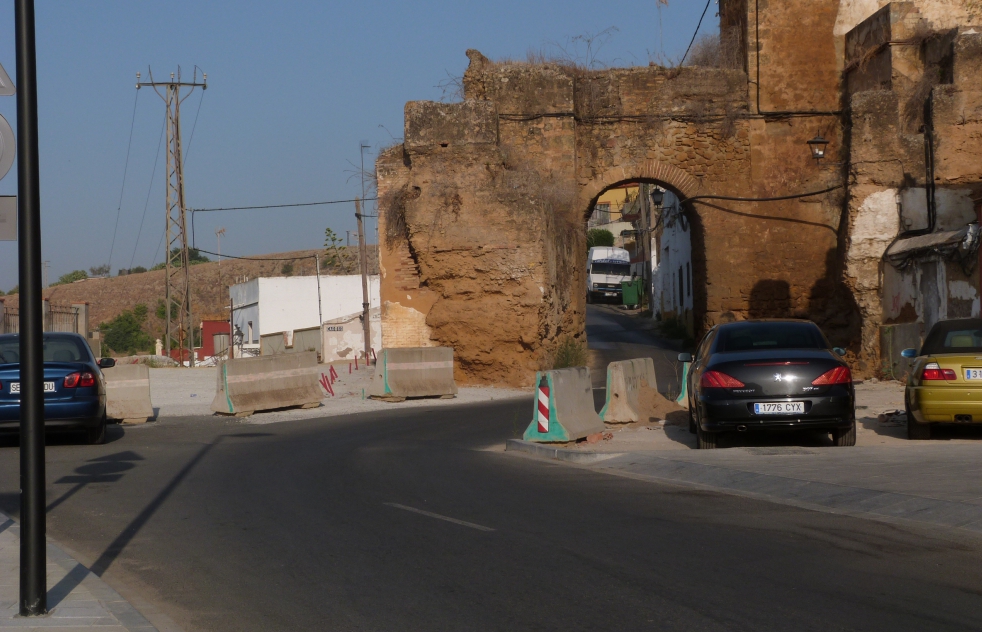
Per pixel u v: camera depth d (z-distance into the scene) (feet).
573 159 92.99
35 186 16.98
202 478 34.47
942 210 77.56
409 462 38.09
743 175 95.30
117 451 43.11
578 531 24.34
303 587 19.75
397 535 24.25
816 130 95.04
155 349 214.69
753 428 37.37
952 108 78.07
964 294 61.87
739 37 98.22
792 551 21.79
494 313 82.38
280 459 39.52
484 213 82.74
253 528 25.53
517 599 18.44
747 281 94.79
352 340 157.58
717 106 95.40
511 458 39.60
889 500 26.89
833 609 17.30
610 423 49.90
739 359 38.14
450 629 16.81
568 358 87.25
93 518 27.35
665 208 162.20
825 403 36.99
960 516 24.67
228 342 222.48
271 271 346.54
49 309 135.74
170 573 21.20
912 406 40.06
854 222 80.23
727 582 19.22
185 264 156.46
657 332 147.43
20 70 16.81
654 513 26.63
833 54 95.30
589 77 96.27
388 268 87.25
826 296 94.43
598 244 278.67
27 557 17.39
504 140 93.04
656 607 17.67
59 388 44.16
